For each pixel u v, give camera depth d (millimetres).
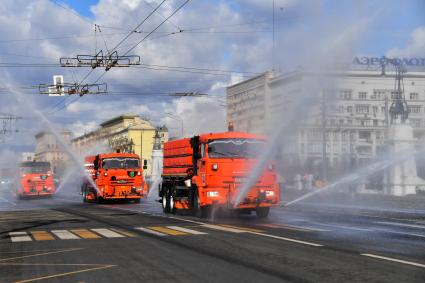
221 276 8414
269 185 19969
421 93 78750
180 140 22656
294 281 7926
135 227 16812
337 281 7859
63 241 13344
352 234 13969
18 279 8461
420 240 12625
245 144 19906
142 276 8539
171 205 23594
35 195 43969
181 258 10281
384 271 8594
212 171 19547
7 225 18562
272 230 15195
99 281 8219
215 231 15125
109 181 34656
